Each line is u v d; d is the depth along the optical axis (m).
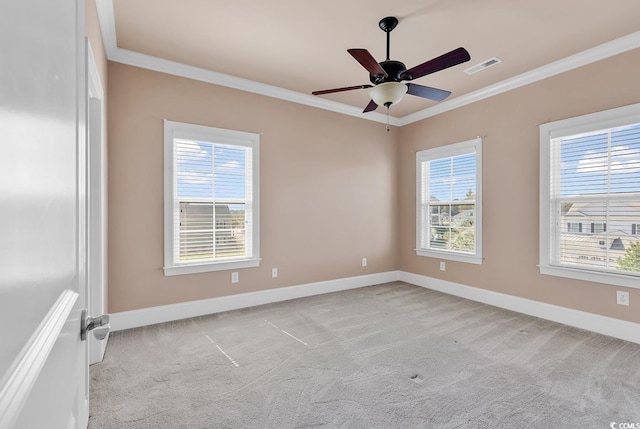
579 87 3.06
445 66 2.27
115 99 2.97
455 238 4.25
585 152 3.06
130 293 3.04
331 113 4.35
